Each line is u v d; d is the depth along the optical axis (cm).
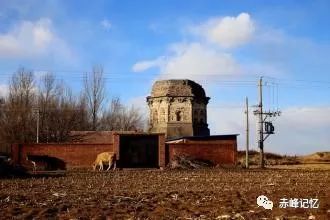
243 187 2600
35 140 6681
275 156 7881
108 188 2575
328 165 6059
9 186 2714
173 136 6650
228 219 1527
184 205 1853
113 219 1545
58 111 7038
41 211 1683
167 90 6862
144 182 2977
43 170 4575
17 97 6744
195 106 6869
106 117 7700
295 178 3291
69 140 6050
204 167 4766
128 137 4981
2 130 6606
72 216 1591
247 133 5269
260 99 5384
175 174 3788
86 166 4800
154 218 1559
